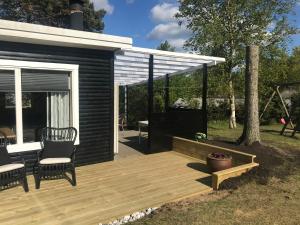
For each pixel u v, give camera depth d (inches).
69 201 176.1
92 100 256.7
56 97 240.5
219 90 519.5
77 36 222.5
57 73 238.7
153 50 285.3
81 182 209.6
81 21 277.3
